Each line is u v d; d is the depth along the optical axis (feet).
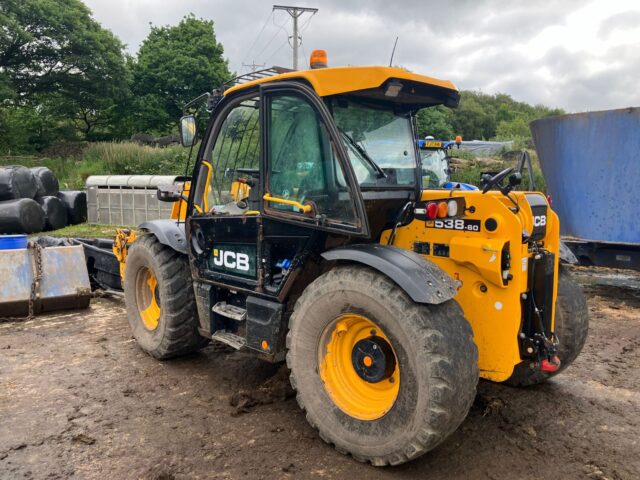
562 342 12.44
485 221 9.93
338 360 10.13
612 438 10.56
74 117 99.19
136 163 66.54
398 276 8.81
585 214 22.77
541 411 11.73
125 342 16.30
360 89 9.56
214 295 12.99
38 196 39.50
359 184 10.18
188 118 13.14
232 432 10.64
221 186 12.82
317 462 9.53
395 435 8.86
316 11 75.05
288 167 10.76
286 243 10.94
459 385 8.48
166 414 11.44
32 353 15.24
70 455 9.74
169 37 108.68
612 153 21.42
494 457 9.78
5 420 11.08
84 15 90.58
